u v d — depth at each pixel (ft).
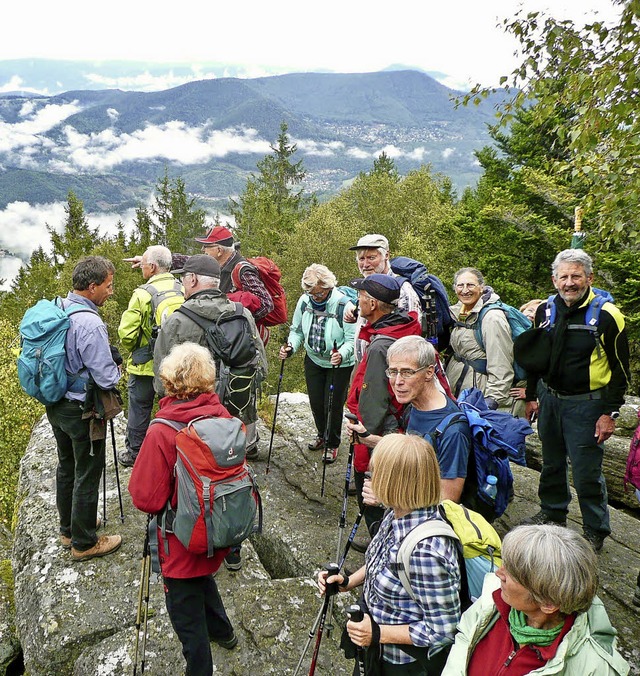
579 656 5.59
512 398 13.93
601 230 14.55
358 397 11.80
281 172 160.25
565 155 52.03
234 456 9.03
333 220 112.68
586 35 13.10
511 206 51.31
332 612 11.82
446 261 69.72
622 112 12.17
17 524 15.66
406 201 130.31
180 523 8.82
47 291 145.69
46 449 19.13
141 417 16.92
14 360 53.52
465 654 6.35
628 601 11.67
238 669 10.52
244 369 14.20
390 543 7.22
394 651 7.03
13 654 12.91
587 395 11.94
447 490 9.18
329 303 16.89
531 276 56.65
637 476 10.83
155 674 10.56
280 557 14.32
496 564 7.25
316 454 18.78
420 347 9.57
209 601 10.32
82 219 178.70
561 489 13.34
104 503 14.40
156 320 15.60
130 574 12.98
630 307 39.01
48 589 12.53
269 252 131.13
